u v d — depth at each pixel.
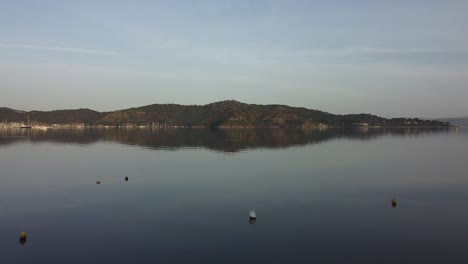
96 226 33.03
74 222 34.19
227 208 38.56
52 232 31.61
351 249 27.58
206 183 51.78
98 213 37.00
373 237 30.06
